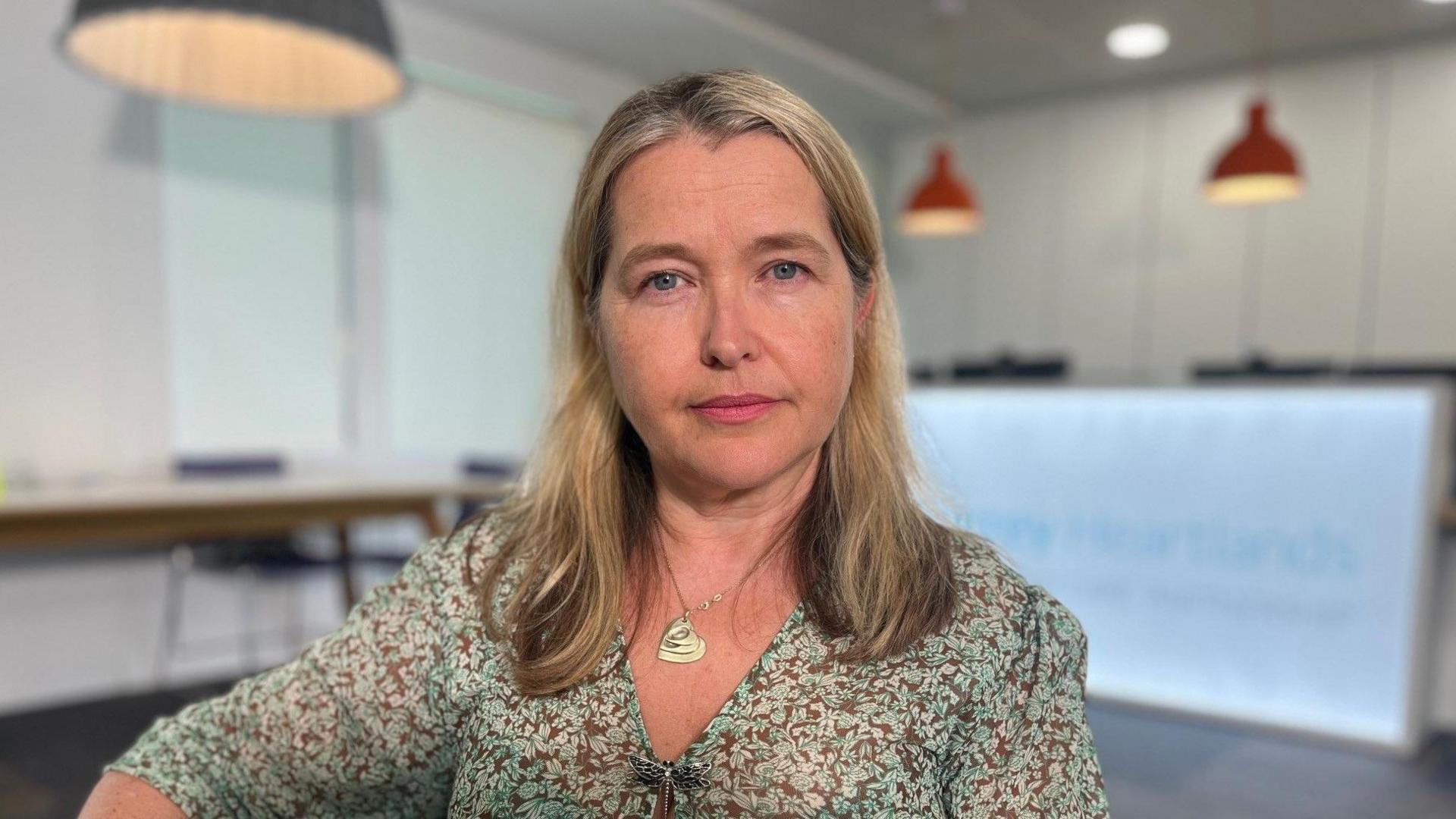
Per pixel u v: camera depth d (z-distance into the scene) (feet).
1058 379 13.35
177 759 2.48
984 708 2.28
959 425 13.15
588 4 15.15
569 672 2.34
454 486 11.02
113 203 11.77
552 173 17.49
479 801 2.31
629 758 2.25
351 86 8.58
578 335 2.76
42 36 11.13
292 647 13.70
